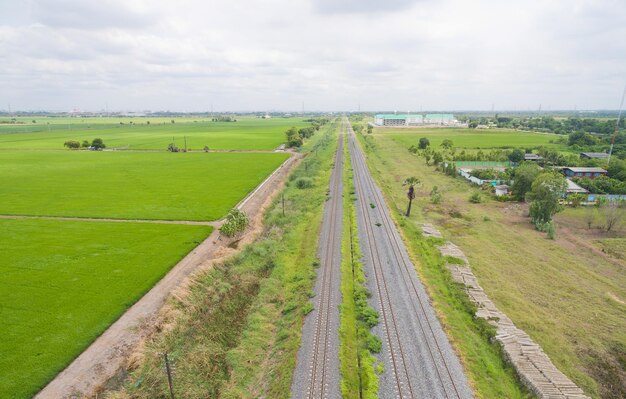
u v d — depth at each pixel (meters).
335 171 104.25
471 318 35.84
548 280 43.50
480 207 72.56
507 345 31.41
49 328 32.34
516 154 110.56
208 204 71.00
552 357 30.75
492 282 42.88
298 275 42.69
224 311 36.94
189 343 31.73
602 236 57.38
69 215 63.53
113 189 82.38
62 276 41.44
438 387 26.92
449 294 39.94
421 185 90.19
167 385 26.80
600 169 90.81
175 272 43.09
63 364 28.23
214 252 49.31
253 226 59.97
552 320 35.72
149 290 39.12
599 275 44.78
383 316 35.28
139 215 64.06
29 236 53.41
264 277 44.12
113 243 51.12
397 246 51.56
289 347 30.86
